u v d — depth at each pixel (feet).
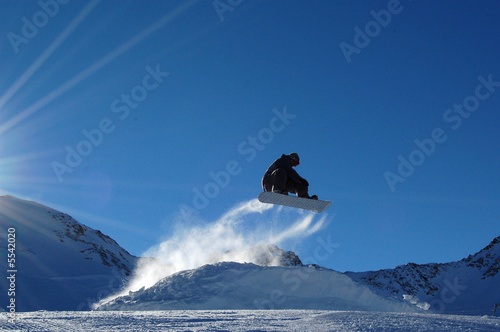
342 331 17.49
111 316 22.12
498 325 19.34
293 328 18.19
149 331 17.16
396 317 20.93
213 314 24.64
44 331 16.80
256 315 23.79
